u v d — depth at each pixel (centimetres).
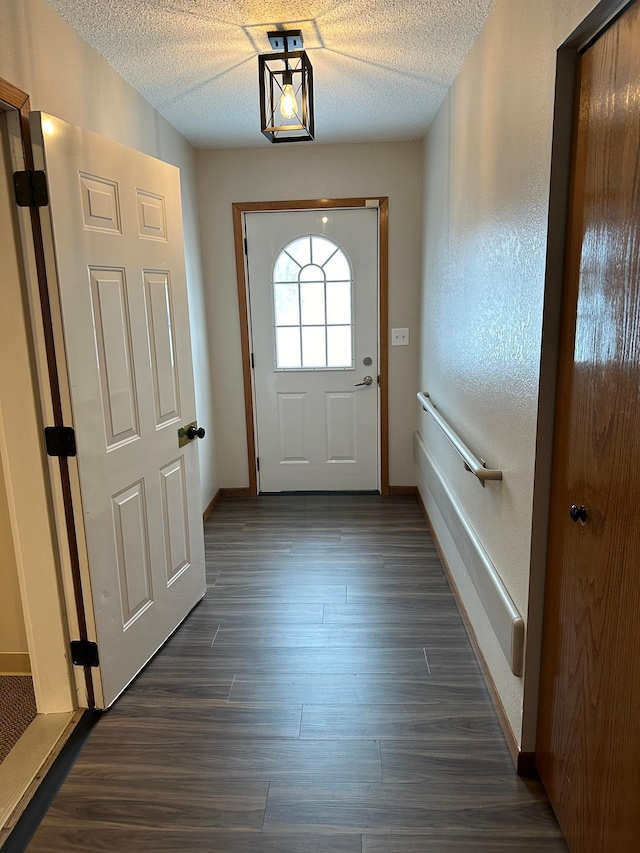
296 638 252
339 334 412
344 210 393
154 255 235
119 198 210
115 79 257
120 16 207
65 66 212
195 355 374
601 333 127
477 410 227
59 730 200
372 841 157
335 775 179
